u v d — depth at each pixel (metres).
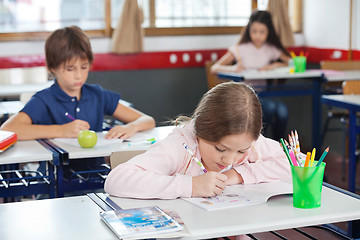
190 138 1.67
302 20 6.03
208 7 5.81
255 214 1.39
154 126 2.68
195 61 5.75
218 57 5.82
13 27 5.16
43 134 2.40
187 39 5.71
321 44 5.77
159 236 1.23
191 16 5.77
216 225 1.31
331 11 5.56
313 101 4.65
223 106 1.50
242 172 1.68
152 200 1.52
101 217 1.36
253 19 5.13
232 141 1.50
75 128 2.42
